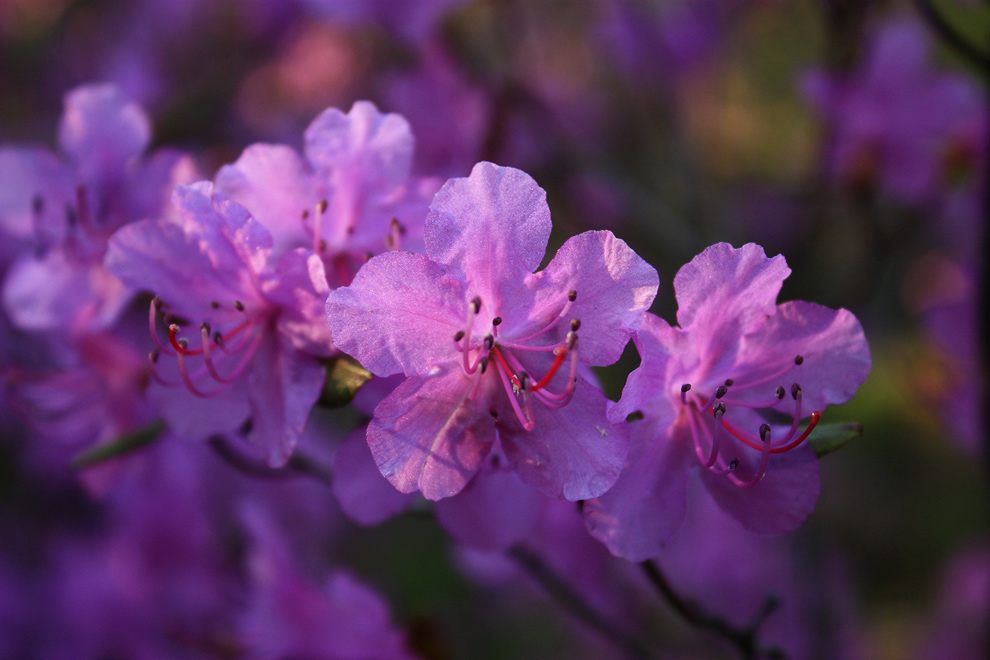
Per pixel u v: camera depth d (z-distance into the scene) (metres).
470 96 0.36
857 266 0.37
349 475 0.21
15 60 0.55
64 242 0.25
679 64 0.44
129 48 0.52
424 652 0.26
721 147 0.47
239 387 0.22
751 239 0.41
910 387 0.38
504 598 0.51
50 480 0.47
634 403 0.20
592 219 0.40
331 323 0.19
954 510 0.66
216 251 0.21
